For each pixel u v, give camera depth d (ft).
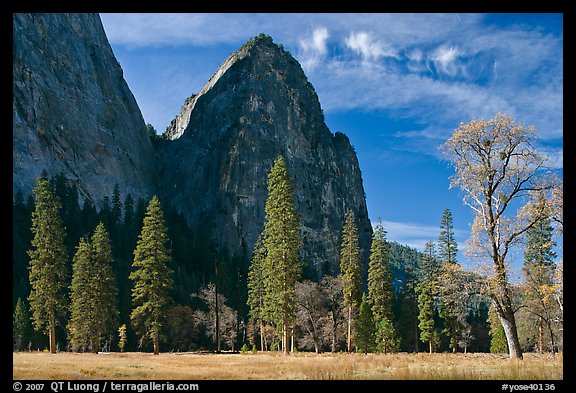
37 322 163.84
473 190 91.86
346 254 209.36
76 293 178.50
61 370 74.79
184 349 255.50
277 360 107.45
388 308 213.66
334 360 99.09
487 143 90.33
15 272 270.26
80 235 337.72
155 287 164.55
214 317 267.18
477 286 90.48
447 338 281.13
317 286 224.33
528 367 69.36
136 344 250.78
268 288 164.04
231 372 76.33
